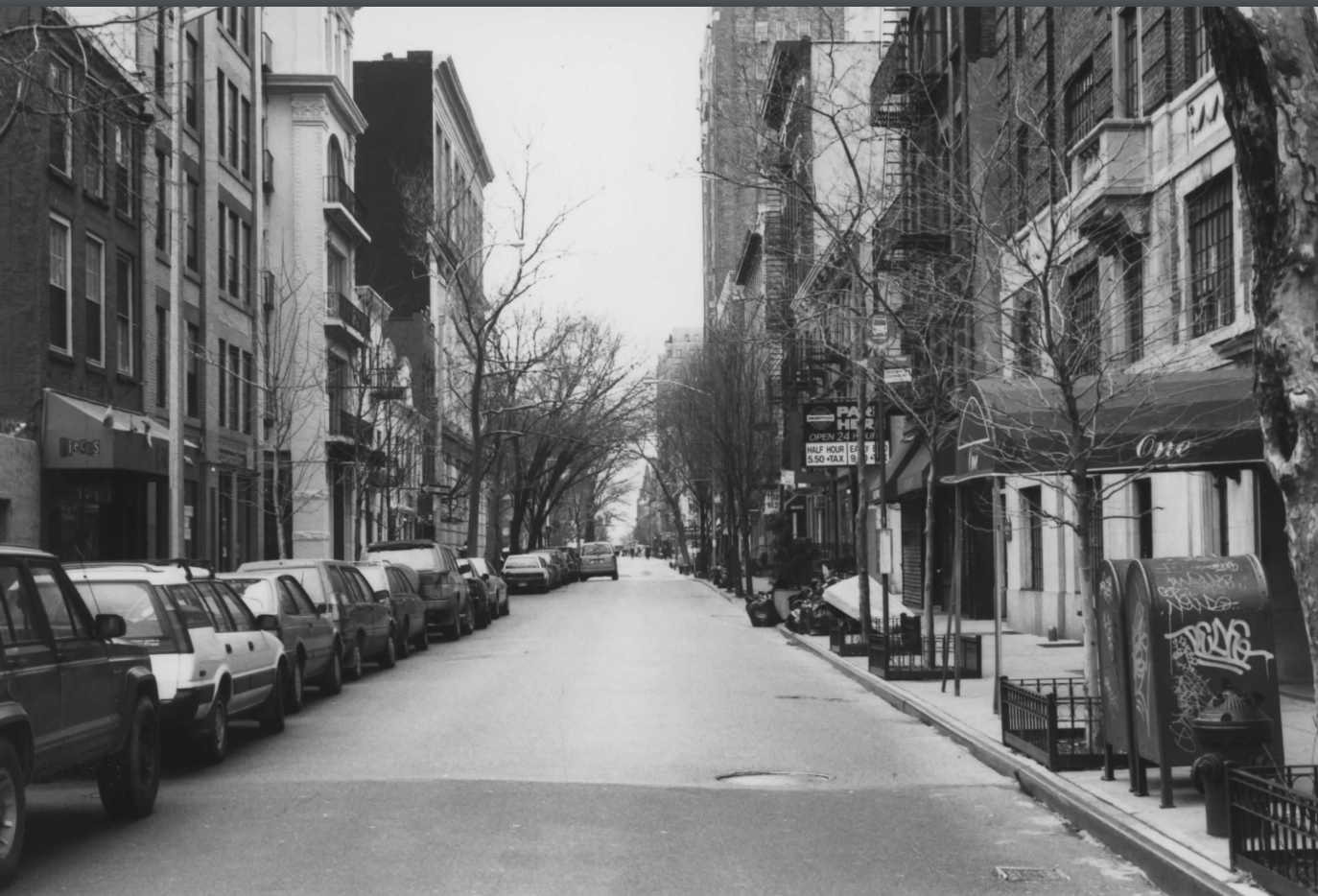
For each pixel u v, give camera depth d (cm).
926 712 1593
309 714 1727
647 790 1135
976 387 1652
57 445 2623
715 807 1066
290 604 1748
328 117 5066
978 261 2083
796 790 1146
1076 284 2402
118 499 3064
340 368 5103
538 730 1509
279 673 1538
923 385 2323
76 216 2802
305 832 967
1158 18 2138
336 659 1947
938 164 2330
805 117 2664
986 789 1158
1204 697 957
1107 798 1011
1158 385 1653
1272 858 742
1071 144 2544
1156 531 2177
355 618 2144
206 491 3644
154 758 1053
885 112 2877
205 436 3659
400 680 2144
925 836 961
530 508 7444
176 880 824
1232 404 1597
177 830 980
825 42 3325
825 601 2795
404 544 3169
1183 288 2044
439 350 6262
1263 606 956
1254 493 1812
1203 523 1992
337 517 5241
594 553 7919
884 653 1962
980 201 1861
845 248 2038
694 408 5959
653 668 2284
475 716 1648
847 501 5069
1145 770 1068
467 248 6019
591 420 6475
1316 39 686
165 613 1229
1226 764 789
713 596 5462
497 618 3944
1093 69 2450
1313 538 690
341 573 2183
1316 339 694
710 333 5609
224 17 3962
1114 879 833
